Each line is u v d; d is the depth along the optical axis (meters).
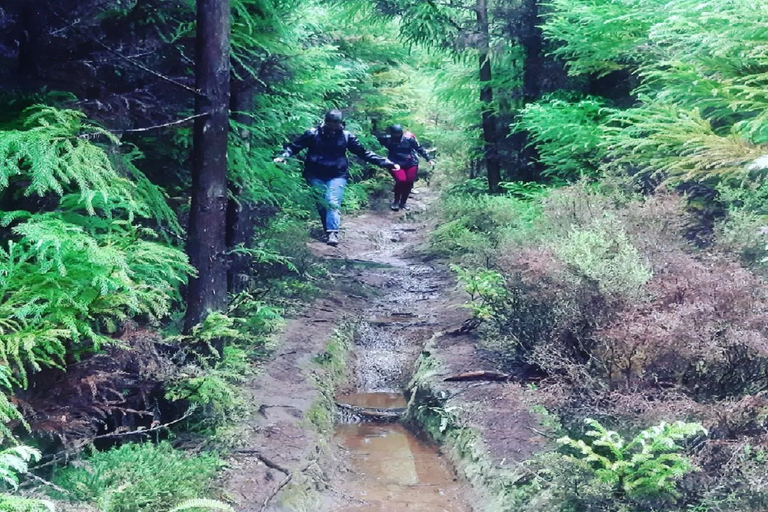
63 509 2.79
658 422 3.33
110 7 4.96
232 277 6.74
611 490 3.27
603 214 6.00
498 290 6.12
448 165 19.14
